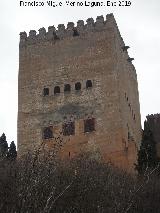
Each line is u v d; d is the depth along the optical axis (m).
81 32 70.56
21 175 32.03
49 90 68.25
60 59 69.75
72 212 34.06
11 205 29.86
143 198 41.34
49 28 72.12
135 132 72.88
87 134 63.94
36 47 71.50
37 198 29.27
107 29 69.94
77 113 65.56
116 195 38.06
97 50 68.94
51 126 65.75
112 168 52.38
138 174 51.50
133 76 80.31
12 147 66.06
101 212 34.22
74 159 52.03
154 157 55.22
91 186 38.28
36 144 65.00
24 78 69.94
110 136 63.12
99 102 65.50
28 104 67.94
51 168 35.00
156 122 77.75
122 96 67.50
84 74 67.81
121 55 72.62
